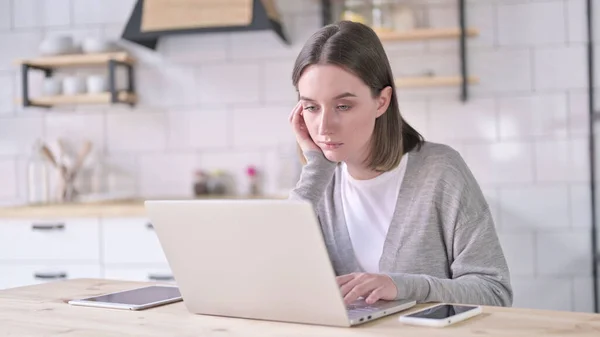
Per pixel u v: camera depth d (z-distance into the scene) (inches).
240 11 144.0
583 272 145.9
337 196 73.0
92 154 163.8
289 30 155.6
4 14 167.2
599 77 139.2
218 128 158.9
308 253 47.8
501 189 148.3
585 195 145.8
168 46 160.6
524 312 51.6
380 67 63.2
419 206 69.4
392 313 52.7
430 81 143.8
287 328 49.0
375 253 71.0
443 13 149.5
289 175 155.1
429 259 69.1
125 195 160.6
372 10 147.3
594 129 142.1
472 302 60.6
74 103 161.0
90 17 164.2
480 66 148.4
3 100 167.5
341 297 47.9
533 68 146.9
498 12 147.7
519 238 147.9
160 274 136.0
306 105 61.7
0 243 142.6
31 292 67.2
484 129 148.6
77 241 139.4
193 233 52.2
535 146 147.2
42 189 159.8
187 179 160.4
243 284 51.7
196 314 55.0
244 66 157.6
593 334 44.5
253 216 48.9
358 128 61.4
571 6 145.6
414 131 72.4
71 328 51.1
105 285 70.8
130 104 160.7
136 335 48.4
